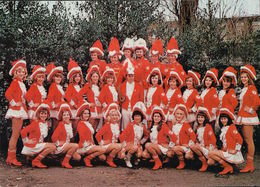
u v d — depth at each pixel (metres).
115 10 8.65
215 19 8.58
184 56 8.56
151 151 6.14
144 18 8.88
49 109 6.32
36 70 6.63
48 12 7.93
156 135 6.26
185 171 6.04
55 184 5.27
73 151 6.17
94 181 5.44
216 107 6.66
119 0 8.65
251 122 6.05
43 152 6.09
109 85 7.01
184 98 6.87
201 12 9.73
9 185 5.22
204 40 8.36
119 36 8.72
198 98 6.71
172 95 6.80
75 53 8.16
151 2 9.01
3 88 7.43
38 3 7.86
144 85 7.34
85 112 6.30
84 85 7.11
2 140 7.53
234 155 5.79
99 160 6.64
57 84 6.93
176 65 7.57
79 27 8.19
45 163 6.50
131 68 6.98
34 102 6.55
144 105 6.71
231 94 6.46
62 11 8.37
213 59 8.31
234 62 8.25
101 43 8.33
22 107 6.42
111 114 6.40
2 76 7.45
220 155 5.77
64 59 7.98
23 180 5.47
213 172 5.99
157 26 9.05
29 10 7.76
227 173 5.87
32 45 7.31
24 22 7.41
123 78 7.35
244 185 5.22
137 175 5.79
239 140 5.79
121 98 7.08
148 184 5.30
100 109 7.01
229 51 8.24
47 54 7.70
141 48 7.64
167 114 6.76
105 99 6.93
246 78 6.26
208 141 6.01
